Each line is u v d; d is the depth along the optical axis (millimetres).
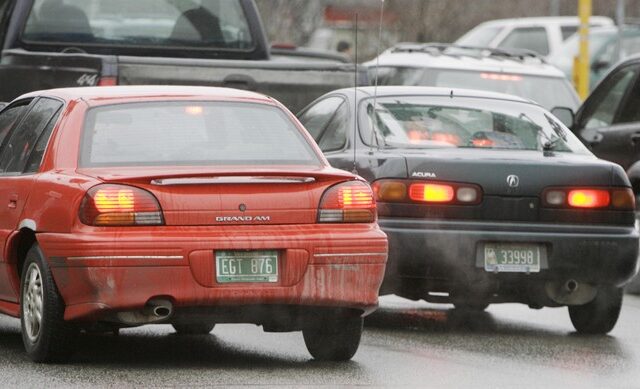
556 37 85688
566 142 30047
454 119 30047
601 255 28141
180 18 39562
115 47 39031
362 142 29406
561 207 28156
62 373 22906
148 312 22672
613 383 22812
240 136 24219
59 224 22984
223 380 22406
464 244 27672
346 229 23375
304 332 24734
